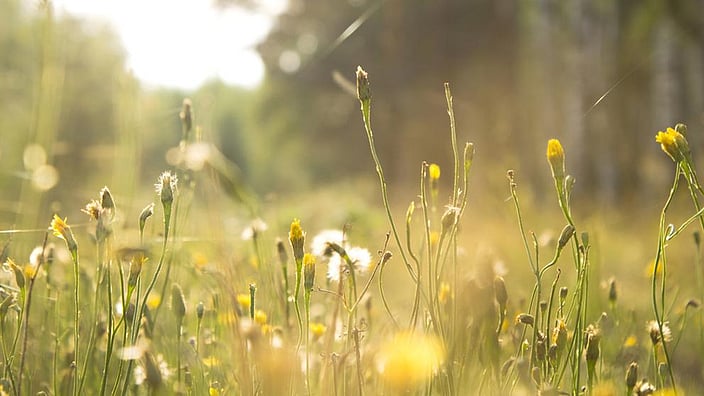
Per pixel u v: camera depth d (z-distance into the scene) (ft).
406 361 4.78
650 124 51.55
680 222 27.96
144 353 4.96
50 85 14.47
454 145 6.33
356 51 86.74
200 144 9.08
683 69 52.26
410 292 12.96
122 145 13.62
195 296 9.67
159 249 9.18
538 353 6.08
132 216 12.44
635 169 50.31
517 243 19.71
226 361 7.65
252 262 10.07
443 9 78.69
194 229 11.16
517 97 66.95
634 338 8.09
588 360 5.93
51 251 8.05
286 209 32.63
